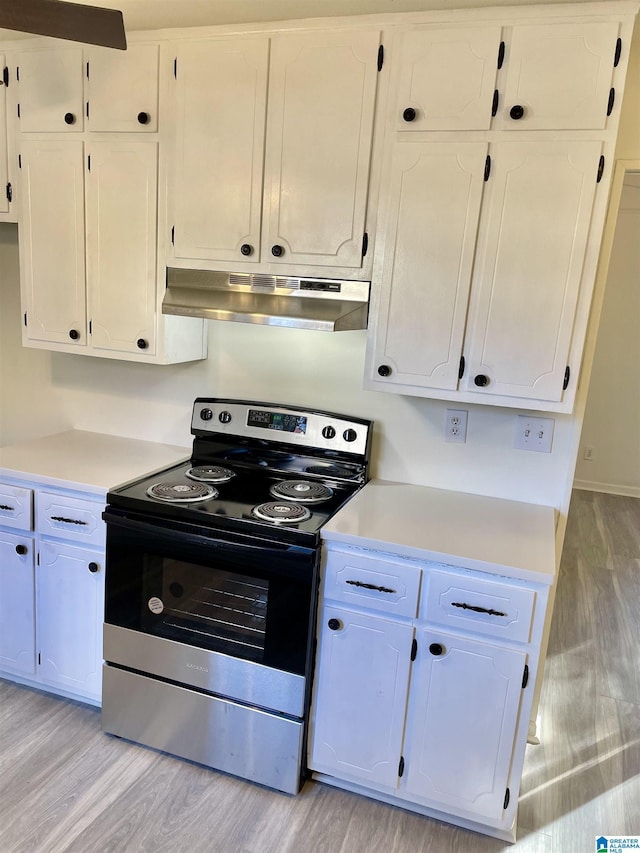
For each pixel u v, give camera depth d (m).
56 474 2.19
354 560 1.83
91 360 2.74
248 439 2.43
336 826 1.91
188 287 2.24
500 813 1.84
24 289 2.46
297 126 1.99
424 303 1.97
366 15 1.87
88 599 2.20
